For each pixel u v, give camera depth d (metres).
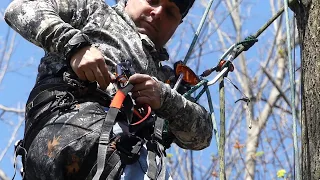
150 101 3.89
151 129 3.92
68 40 3.79
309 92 4.15
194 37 4.77
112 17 4.14
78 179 3.74
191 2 4.36
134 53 4.10
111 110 3.74
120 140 3.75
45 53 4.15
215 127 4.43
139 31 4.26
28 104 3.97
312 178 4.05
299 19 4.31
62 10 4.05
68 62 3.80
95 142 3.73
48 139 3.77
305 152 4.14
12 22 3.92
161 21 4.29
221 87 4.57
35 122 3.87
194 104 4.23
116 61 4.02
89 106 3.84
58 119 3.81
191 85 4.48
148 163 3.76
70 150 3.72
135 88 3.87
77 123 3.78
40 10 3.89
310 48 4.19
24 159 3.89
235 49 4.77
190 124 4.20
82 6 4.10
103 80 3.77
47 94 3.93
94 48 3.79
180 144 4.40
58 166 3.72
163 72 4.42
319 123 4.08
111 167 3.72
